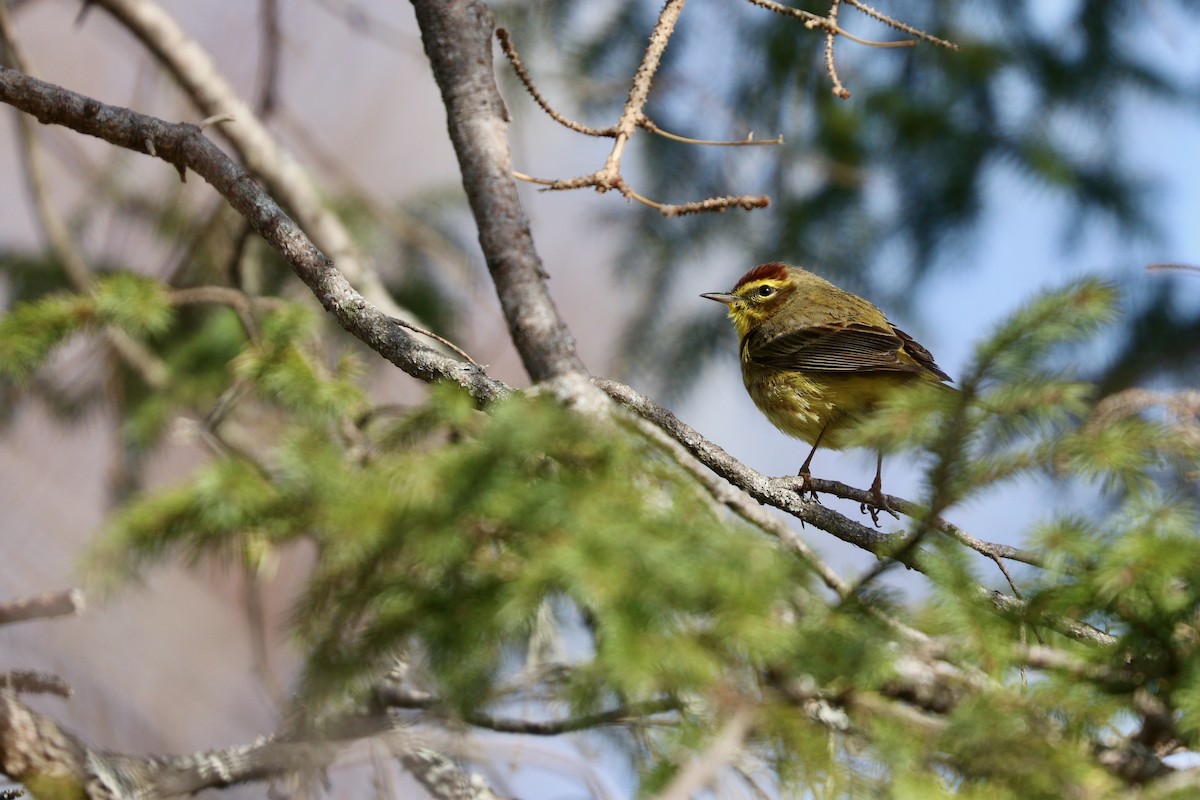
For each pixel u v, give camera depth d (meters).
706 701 5.82
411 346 8.32
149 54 15.09
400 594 6.01
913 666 6.23
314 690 6.07
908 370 12.13
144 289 10.50
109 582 6.71
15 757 7.79
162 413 13.37
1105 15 16.17
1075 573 6.38
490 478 5.93
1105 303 6.42
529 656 8.55
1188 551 6.01
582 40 16.22
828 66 9.62
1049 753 5.57
